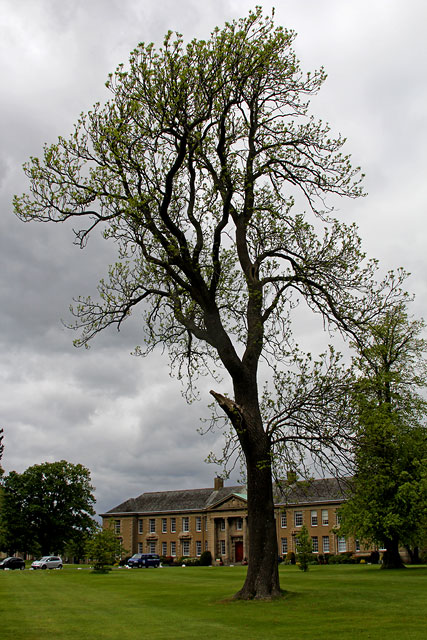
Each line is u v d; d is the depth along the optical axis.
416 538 43.59
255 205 22.94
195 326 21.52
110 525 99.00
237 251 22.53
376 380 20.02
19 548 78.81
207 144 21.05
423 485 38.66
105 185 20.22
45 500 80.19
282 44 19.86
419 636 12.62
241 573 48.44
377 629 13.66
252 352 20.80
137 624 15.21
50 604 21.55
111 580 38.38
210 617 16.25
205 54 19.03
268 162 21.72
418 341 41.62
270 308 21.45
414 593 21.84
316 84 20.84
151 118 19.66
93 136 20.23
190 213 20.84
